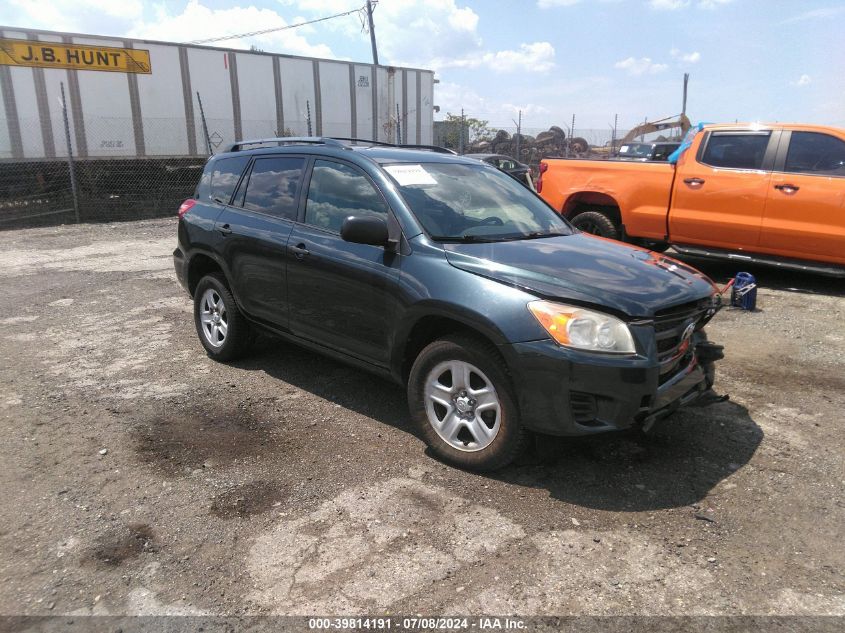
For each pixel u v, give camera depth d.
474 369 3.23
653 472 3.36
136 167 15.84
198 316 5.25
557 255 3.52
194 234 5.07
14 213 14.25
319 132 18.41
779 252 7.21
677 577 2.55
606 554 2.69
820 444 3.70
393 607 2.38
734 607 2.38
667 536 2.81
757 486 3.23
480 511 3.00
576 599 2.42
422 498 3.11
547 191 8.90
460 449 3.37
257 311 4.57
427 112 21.73
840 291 7.43
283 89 17.36
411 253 3.51
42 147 14.09
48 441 3.71
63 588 2.46
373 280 3.62
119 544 2.74
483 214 3.98
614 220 8.53
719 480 3.29
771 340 5.66
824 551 2.72
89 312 6.69
